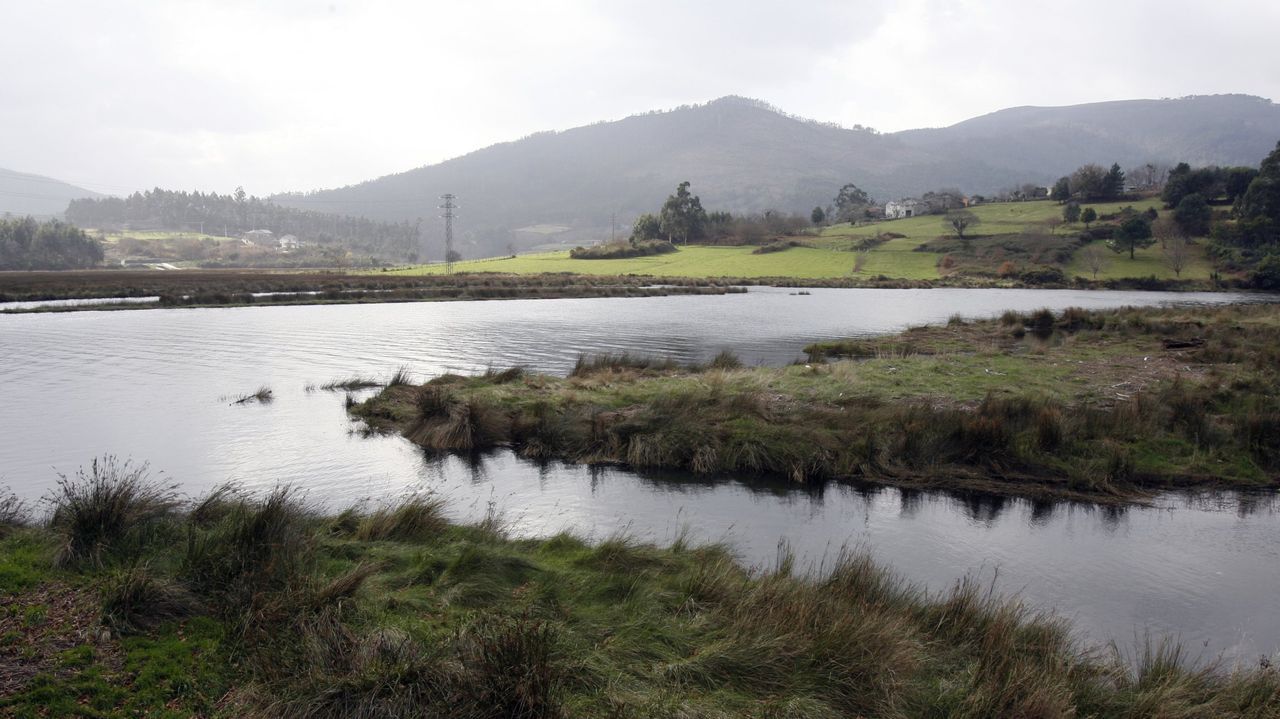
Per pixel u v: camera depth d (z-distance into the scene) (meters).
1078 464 12.18
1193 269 103.25
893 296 72.69
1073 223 134.62
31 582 6.33
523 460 13.23
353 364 24.16
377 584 6.62
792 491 11.60
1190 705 5.37
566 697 4.94
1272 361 21.19
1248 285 94.62
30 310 42.31
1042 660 5.94
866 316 46.62
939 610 6.82
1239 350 23.08
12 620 5.63
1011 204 167.75
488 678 4.89
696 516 10.41
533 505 10.77
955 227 135.00
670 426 13.51
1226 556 9.16
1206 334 28.91
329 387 19.86
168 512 8.23
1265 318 35.44
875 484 11.87
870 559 7.77
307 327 36.09
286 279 85.31
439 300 57.31
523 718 4.70
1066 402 15.69
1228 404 15.34
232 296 52.06
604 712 4.84
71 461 12.66
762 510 10.73
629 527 9.87
